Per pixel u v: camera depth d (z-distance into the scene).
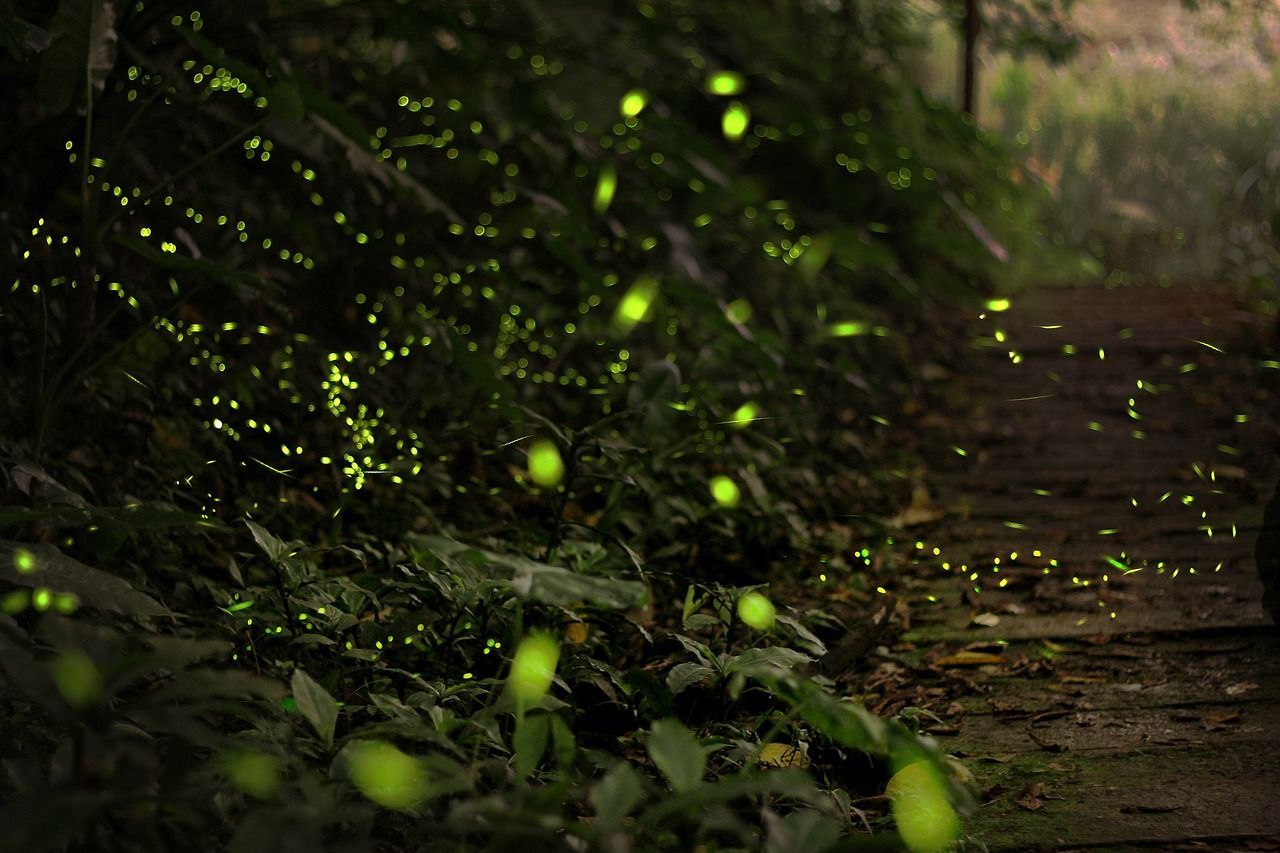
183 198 6.34
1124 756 3.46
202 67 6.05
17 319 4.99
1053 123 15.04
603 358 7.04
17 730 2.48
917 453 6.98
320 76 8.08
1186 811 3.13
